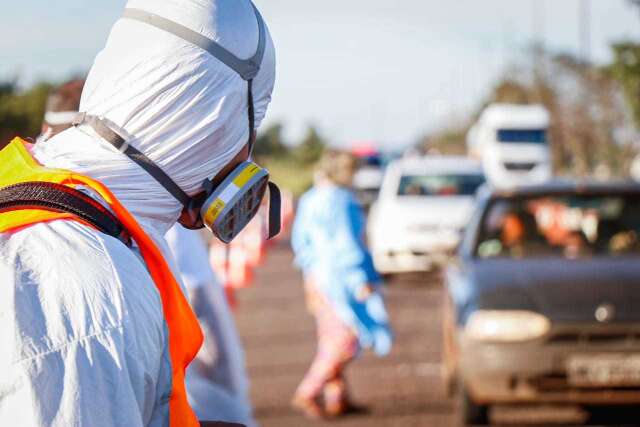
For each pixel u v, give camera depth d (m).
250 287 23.14
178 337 2.20
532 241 10.86
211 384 4.59
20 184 2.17
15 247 2.05
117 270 2.08
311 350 14.78
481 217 11.20
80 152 2.28
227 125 2.36
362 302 10.53
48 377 1.95
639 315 9.23
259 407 11.11
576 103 37.88
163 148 2.31
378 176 53.91
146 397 2.11
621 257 10.39
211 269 4.69
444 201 24.02
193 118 2.31
